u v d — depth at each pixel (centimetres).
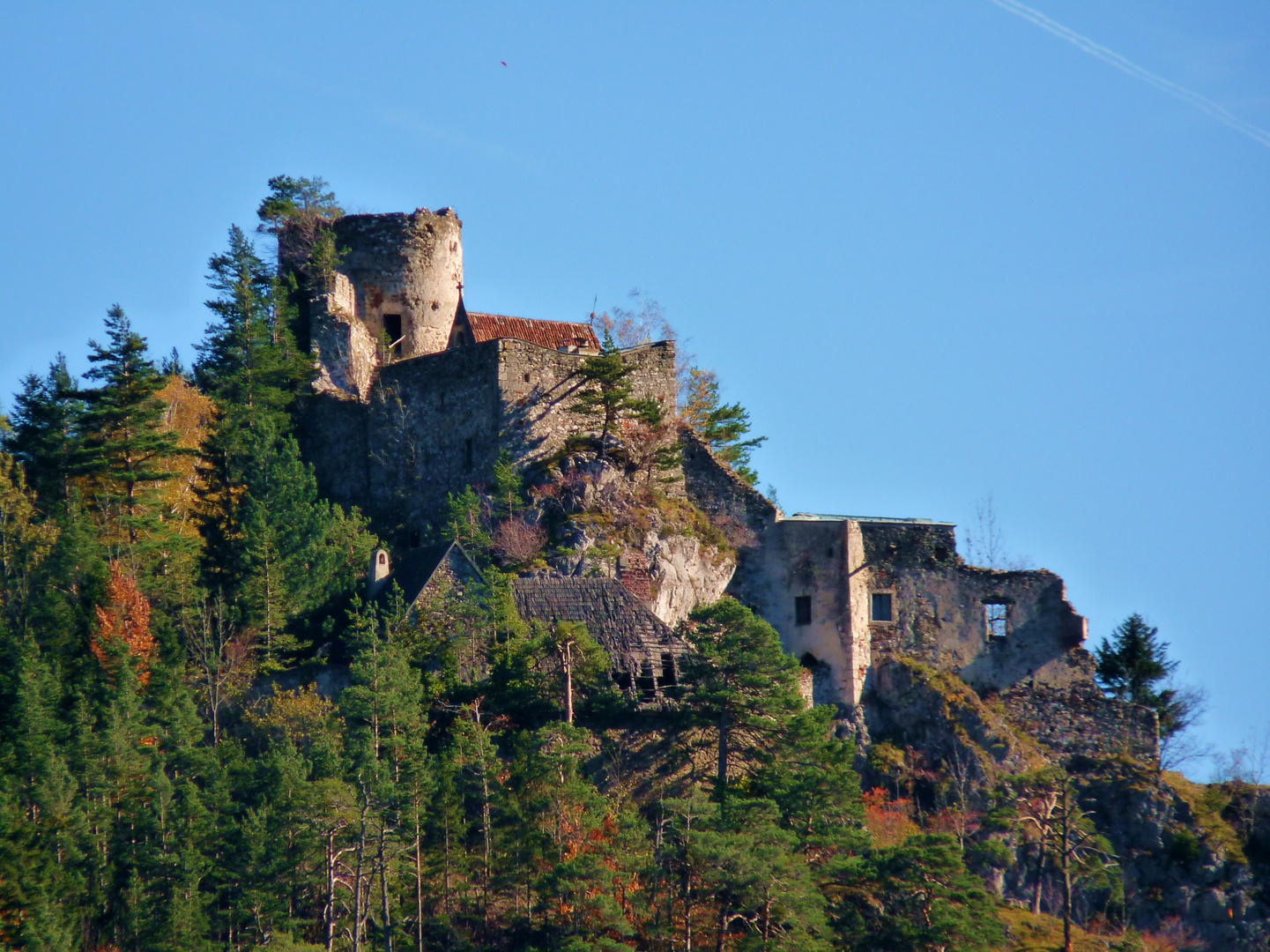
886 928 16062
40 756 16812
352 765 16150
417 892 15600
